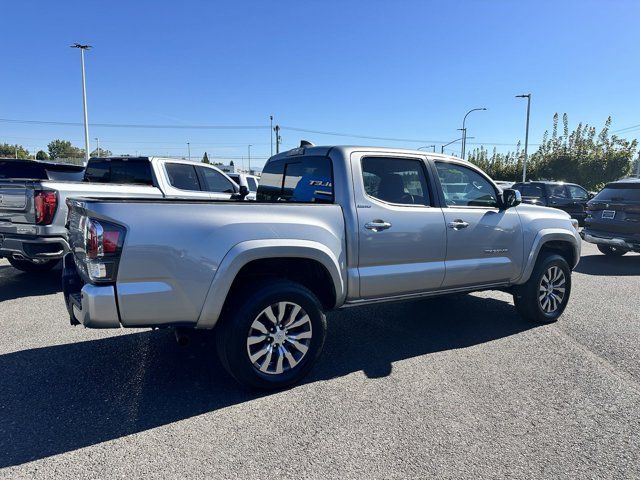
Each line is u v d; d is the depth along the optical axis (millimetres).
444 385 3723
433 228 4344
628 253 11859
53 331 4898
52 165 8547
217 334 3502
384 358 4285
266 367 3514
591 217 10586
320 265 3799
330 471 2611
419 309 5922
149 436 2949
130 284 3061
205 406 3350
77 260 3600
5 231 6254
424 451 2812
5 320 5242
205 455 2750
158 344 4559
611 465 2701
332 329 5105
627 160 27609
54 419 3143
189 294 3199
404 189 4348
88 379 3770
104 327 3078
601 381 3830
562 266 5398
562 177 30281
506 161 41219
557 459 2752
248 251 3326
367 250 3965
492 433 3023
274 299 3453
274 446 2848
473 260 4676
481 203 4898
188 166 8336
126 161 7938
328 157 4082
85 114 31031
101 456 2727
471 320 5480
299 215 3633
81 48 30156
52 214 5977
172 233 3141
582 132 30094
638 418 3242
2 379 3744
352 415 3230
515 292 5367
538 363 4191
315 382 3766
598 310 6039
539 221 5250
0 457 2697
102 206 3029
